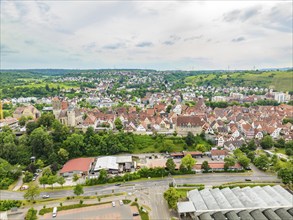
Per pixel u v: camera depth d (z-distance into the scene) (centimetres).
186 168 18150
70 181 17200
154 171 17625
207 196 14150
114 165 18762
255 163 19075
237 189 14938
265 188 15062
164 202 14362
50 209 13738
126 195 15112
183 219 12938
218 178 17200
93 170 18712
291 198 14050
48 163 19700
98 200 14550
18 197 15188
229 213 12875
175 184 16238
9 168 18050
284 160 19950
